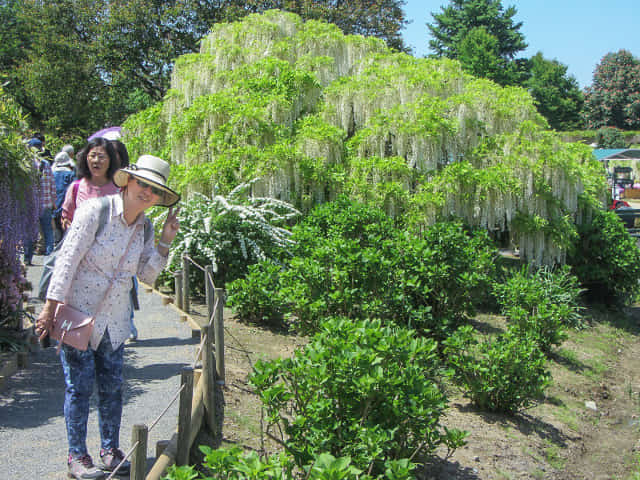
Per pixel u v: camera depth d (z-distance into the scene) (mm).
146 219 3535
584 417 6395
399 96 10492
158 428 4016
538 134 10633
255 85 10500
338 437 3732
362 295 6566
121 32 25906
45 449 3615
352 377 3719
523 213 10234
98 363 3342
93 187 4516
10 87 28484
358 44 12000
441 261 7289
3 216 4812
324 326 4379
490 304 9688
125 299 3385
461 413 5840
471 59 48188
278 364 3816
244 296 7309
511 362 5871
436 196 9516
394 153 10367
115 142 4605
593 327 10039
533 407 6191
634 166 31625
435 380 6340
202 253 8445
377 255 6676
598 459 5418
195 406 4023
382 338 4152
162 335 6340
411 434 4285
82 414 3230
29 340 5582
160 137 11344
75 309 3191
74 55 25875
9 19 32938
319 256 6832
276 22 12180
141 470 2613
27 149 5047
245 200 8867
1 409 4211
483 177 9695
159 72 26859
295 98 10547
